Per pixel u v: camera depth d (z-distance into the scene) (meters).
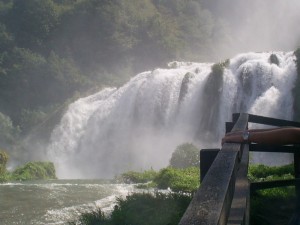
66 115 64.56
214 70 50.47
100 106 61.75
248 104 46.78
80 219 9.64
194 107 51.88
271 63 48.03
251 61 48.25
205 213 1.63
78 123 63.16
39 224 10.61
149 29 86.56
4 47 87.12
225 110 48.78
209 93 50.44
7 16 93.62
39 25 88.81
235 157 2.54
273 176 15.03
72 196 16.25
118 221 8.49
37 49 87.94
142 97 56.47
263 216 6.53
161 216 7.80
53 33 88.75
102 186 20.78
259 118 5.85
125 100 58.84
